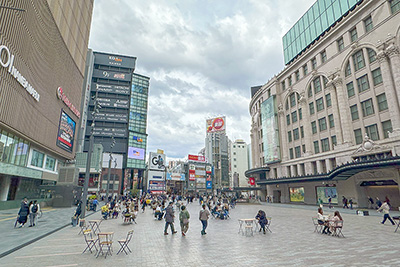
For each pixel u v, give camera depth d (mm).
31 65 24953
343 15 37875
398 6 28078
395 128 26625
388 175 26422
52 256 8273
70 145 40906
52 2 29641
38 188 35156
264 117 54594
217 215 20828
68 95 38156
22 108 23938
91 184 65438
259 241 10828
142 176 102312
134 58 107375
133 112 101062
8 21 20406
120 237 11953
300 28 49125
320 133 39375
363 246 9500
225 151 150500
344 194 32781
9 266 7082
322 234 12500
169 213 12969
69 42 36594
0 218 18641
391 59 27750
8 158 24203
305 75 43781
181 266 7105
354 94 32938
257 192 62438
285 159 47688
